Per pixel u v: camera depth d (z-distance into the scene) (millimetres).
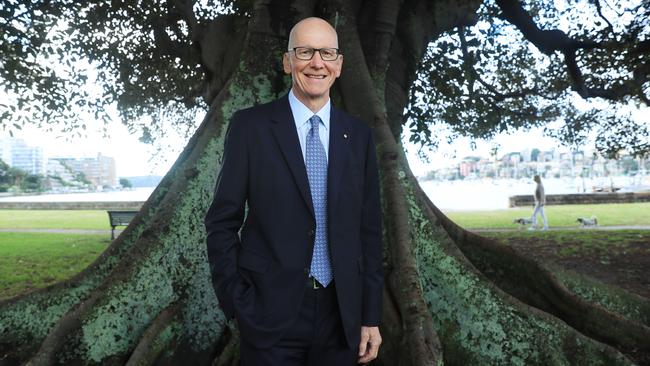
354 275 1929
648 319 3928
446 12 5477
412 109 7180
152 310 3084
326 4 4246
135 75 9195
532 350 2963
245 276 1859
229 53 5152
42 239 14266
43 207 35406
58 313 3531
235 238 1912
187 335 3092
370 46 4508
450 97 7820
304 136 1949
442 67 7379
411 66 5113
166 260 3213
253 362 1838
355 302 1924
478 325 3084
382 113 3748
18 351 3357
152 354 2846
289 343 1861
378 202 2072
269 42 4055
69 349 2844
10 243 13211
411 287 2865
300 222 1849
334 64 1926
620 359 2834
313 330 1876
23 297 3590
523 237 13414
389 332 2818
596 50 8453
